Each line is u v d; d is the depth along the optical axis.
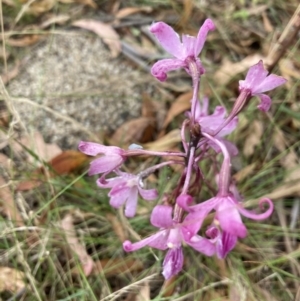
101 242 0.29
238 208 0.18
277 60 0.31
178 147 0.32
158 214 0.19
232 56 0.36
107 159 0.21
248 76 0.21
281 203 0.30
